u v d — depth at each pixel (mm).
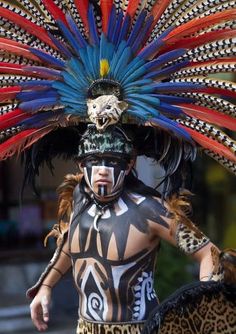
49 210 21609
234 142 5547
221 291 5090
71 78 5707
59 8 5727
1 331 16578
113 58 5598
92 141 5641
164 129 5625
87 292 5863
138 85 5598
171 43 5586
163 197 5746
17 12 5789
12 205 22062
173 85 5555
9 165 22141
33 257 20594
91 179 5676
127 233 5684
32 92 5758
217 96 5605
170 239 5664
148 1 5625
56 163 7555
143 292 5781
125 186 5852
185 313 5105
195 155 5641
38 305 6355
